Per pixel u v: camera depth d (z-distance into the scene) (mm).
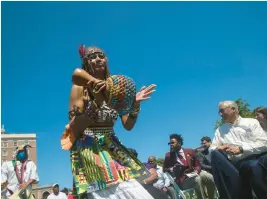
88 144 2932
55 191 11312
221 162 4641
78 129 2904
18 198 7031
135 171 2967
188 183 7109
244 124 4848
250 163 4430
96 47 3084
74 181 2904
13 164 7426
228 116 4934
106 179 2834
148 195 2887
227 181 4609
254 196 4570
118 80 2828
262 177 4352
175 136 7441
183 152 7359
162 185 7422
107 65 3096
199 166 7238
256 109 5230
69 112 2928
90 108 2900
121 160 2971
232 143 4859
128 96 2863
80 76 2887
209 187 6809
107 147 2986
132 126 3258
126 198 2842
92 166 2867
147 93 3195
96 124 2990
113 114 2986
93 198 2838
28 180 7336
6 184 7316
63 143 2980
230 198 4582
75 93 2930
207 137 7258
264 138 4664
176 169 7184
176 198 7133
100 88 2809
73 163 2936
